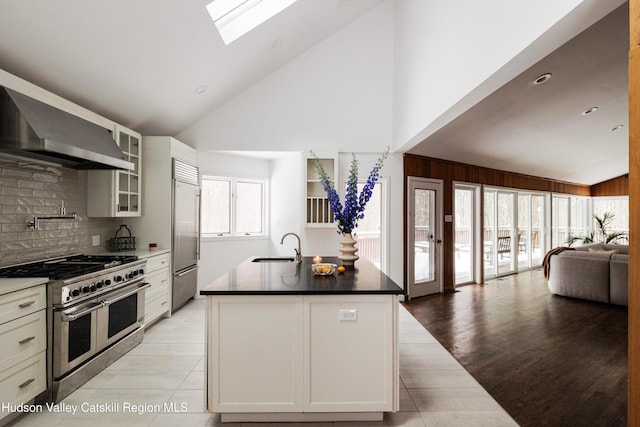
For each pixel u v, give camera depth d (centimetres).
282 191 559
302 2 381
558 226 872
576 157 687
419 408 224
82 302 249
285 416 211
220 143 497
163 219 410
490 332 371
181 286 438
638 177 128
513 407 226
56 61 258
